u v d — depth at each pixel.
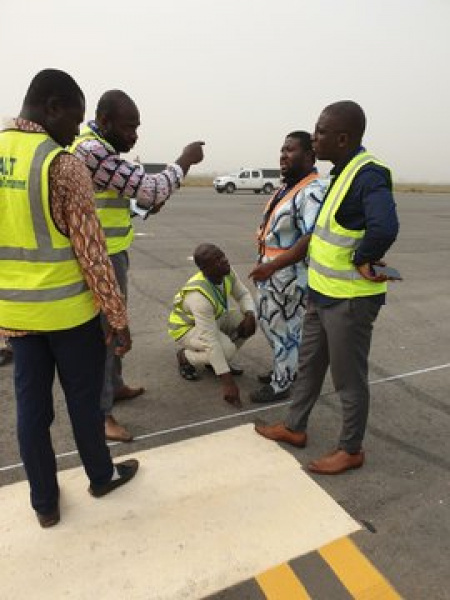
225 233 11.81
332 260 2.54
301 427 3.02
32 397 2.16
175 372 4.05
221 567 2.17
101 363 2.25
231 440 3.08
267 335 3.54
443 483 2.78
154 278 7.19
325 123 2.49
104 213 2.81
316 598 2.06
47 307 2.02
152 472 2.75
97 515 2.43
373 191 2.36
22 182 1.87
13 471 2.74
